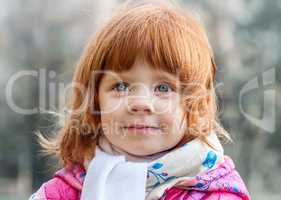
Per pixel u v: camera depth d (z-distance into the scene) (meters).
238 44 13.05
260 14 14.30
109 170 1.55
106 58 1.58
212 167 1.56
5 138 15.58
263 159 11.74
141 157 1.58
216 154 1.57
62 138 1.75
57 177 1.70
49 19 15.28
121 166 1.55
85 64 1.66
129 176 1.54
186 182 1.54
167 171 1.54
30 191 13.92
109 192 1.54
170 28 1.58
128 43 1.54
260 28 14.04
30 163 13.90
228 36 12.69
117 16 1.65
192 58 1.59
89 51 1.65
